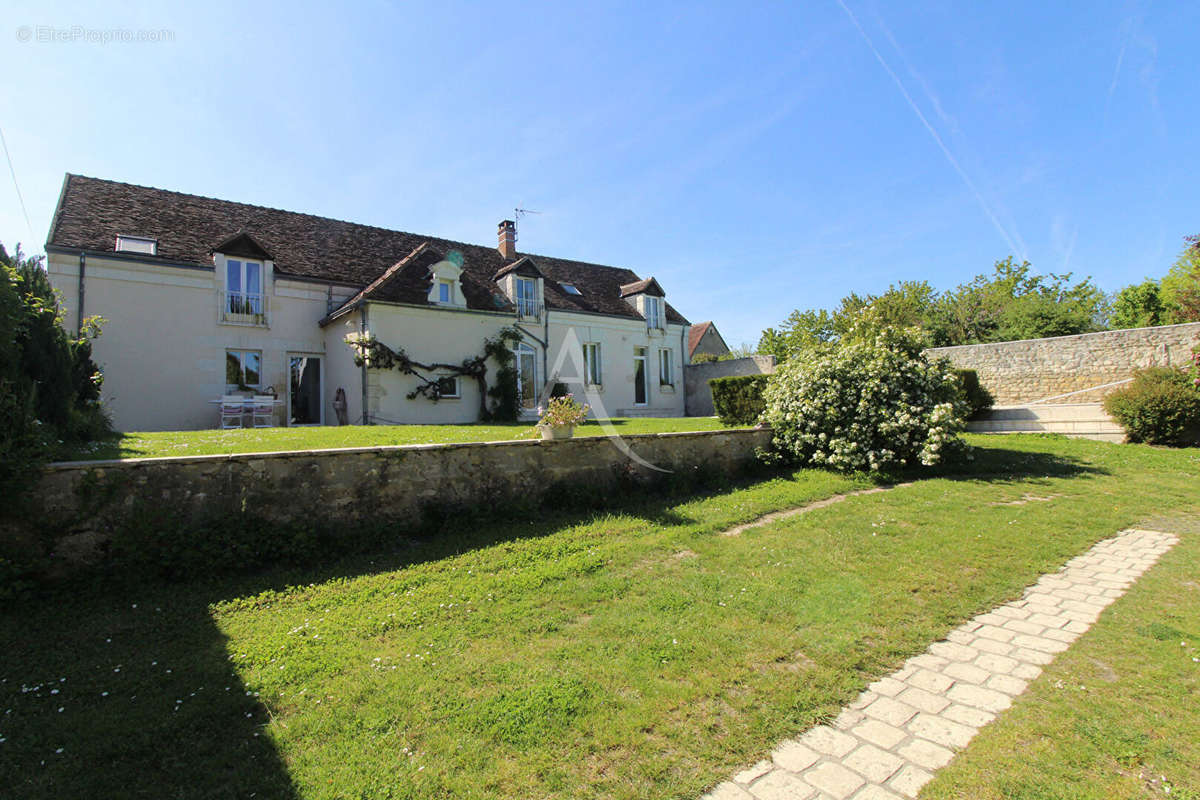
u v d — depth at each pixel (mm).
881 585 4285
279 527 4727
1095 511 6375
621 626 3611
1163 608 3777
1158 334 14008
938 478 8422
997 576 4453
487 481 6004
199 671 3008
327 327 16703
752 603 3943
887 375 9062
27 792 2115
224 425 13797
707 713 2680
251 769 2283
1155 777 2186
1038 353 16031
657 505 6777
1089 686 2861
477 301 17703
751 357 22844
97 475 4141
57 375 6621
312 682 2930
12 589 3709
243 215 17219
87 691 2811
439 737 2496
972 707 2717
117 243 13914
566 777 2248
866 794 2139
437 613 3799
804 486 7875
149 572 4184
